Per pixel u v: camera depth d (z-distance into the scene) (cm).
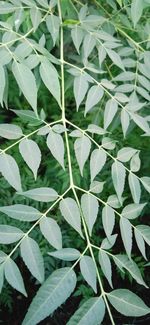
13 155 112
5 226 42
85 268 43
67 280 41
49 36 75
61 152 45
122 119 50
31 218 43
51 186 111
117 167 48
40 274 41
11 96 122
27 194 44
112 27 63
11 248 107
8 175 43
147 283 121
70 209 44
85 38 54
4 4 53
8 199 107
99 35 55
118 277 122
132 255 118
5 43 46
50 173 113
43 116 49
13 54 45
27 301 124
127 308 42
